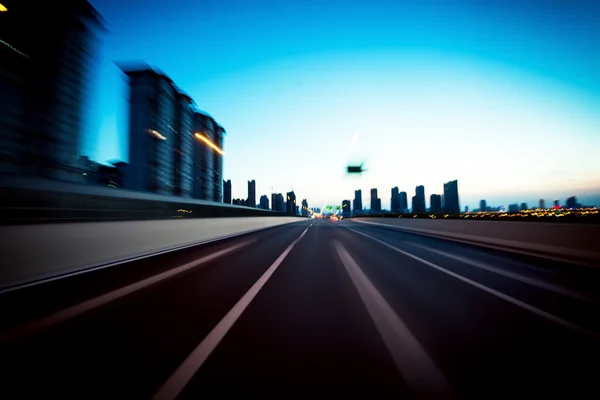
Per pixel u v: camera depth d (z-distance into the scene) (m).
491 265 7.62
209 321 3.56
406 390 2.17
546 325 3.45
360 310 4.01
